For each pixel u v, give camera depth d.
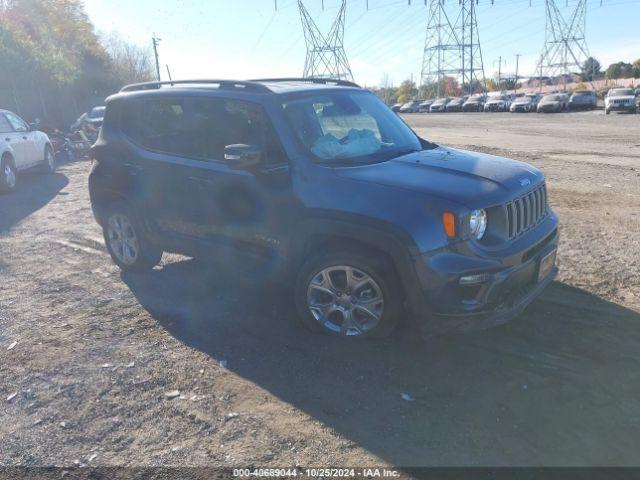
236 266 4.87
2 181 11.23
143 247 5.75
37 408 3.61
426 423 3.33
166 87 5.43
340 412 3.47
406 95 103.31
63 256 6.82
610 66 98.56
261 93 4.64
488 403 3.50
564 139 20.36
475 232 3.79
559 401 3.49
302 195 4.20
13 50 24.69
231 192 4.67
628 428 3.21
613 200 8.97
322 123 4.67
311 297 4.33
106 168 5.72
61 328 4.76
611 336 4.26
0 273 6.25
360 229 3.92
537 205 4.43
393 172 4.18
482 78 80.25
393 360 4.04
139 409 3.57
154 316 4.93
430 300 3.79
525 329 4.41
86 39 44.81
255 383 3.82
